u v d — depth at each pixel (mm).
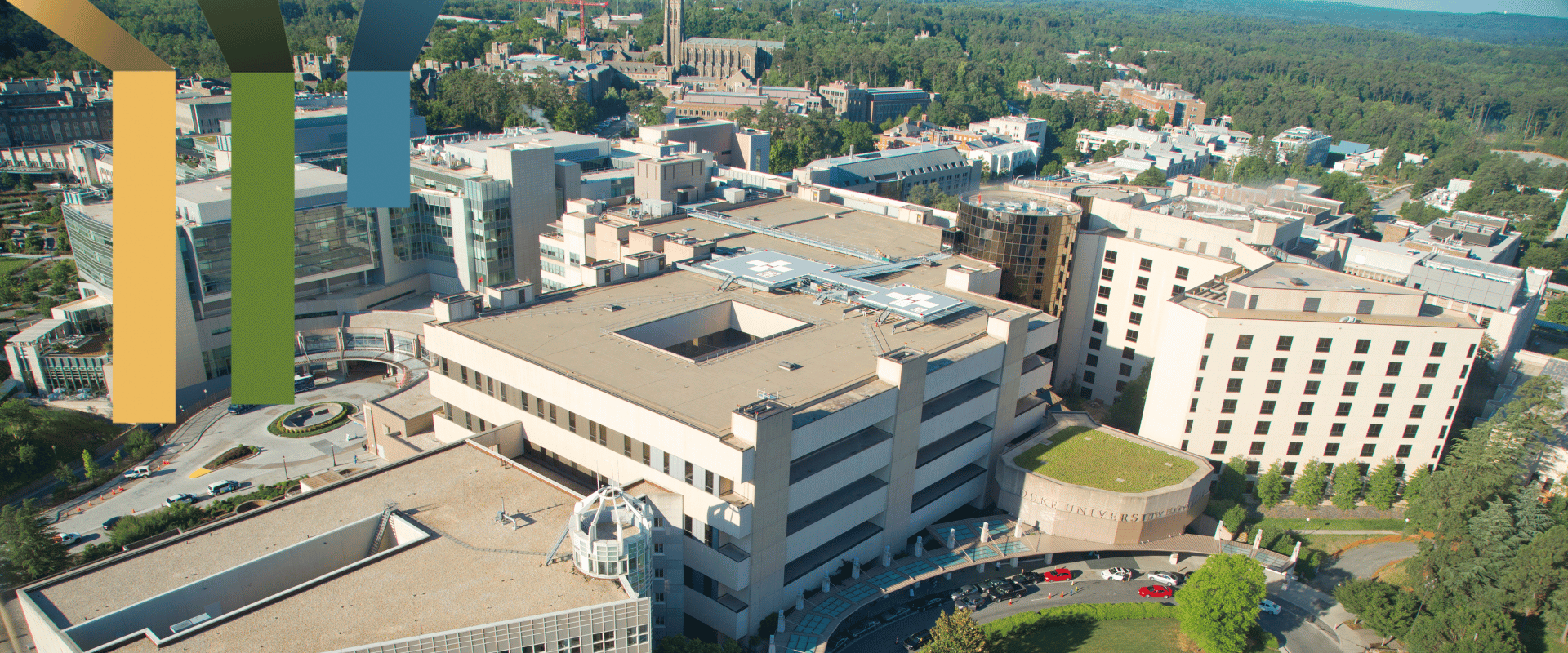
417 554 94938
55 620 83688
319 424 171500
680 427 106938
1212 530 144500
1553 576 121375
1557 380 186625
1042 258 182375
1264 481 151875
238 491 148375
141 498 146000
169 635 87250
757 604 112500
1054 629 122750
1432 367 147250
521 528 100688
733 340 159000
